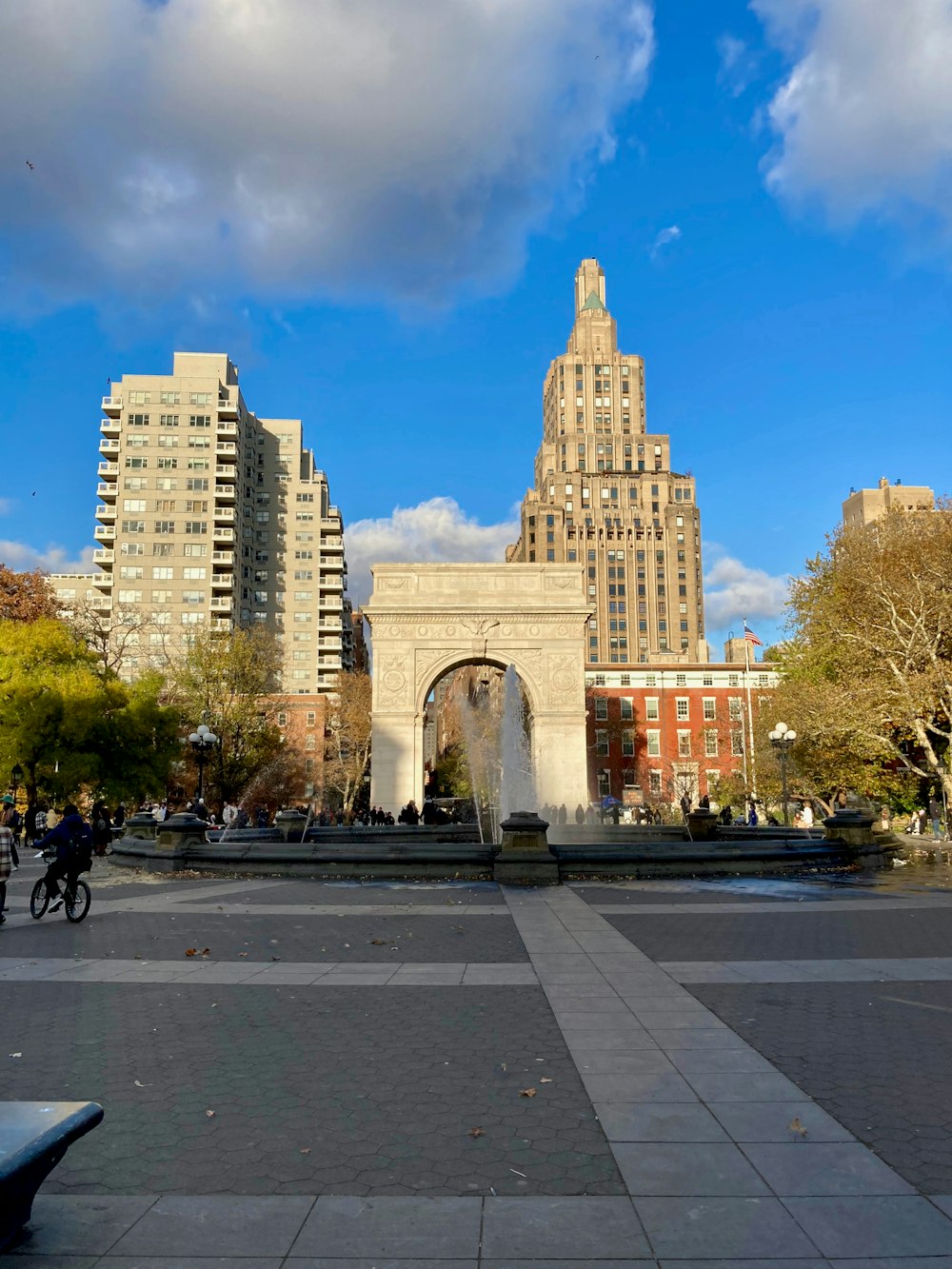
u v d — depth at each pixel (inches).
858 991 362.9
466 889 741.9
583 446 6441.9
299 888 757.3
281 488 4335.6
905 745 1892.2
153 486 3917.3
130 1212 177.8
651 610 5930.1
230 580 3900.1
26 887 814.5
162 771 2025.1
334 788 3324.3
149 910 627.5
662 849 841.5
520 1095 244.5
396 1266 157.1
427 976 398.9
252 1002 352.5
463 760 3523.6
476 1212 176.6
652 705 3592.5
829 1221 171.6
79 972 412.5
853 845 936.9
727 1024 313.4
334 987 378.3
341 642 4424.2
